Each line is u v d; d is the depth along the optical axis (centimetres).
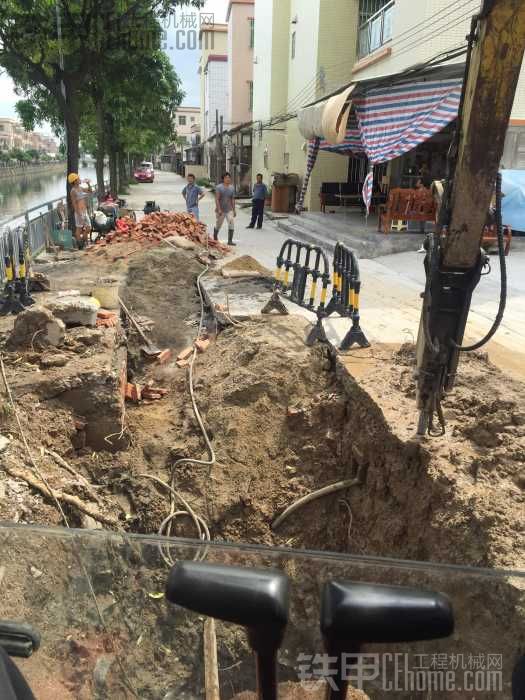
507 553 374
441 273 428
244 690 214
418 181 1620
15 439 554
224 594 161
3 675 150
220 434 648
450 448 480
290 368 679
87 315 753
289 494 605
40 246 1400
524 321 835
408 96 1273
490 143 371
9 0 1513
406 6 1566
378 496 536
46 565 241
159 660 223
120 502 601
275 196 2614
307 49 2364
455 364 459
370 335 758
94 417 636
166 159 10075
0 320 799
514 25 334
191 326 948
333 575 210
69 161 1723
